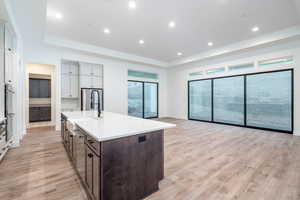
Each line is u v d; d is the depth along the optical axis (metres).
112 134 1.43
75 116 2.80
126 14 3.25
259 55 5.03
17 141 3.40
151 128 1.74
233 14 3.26
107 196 1.39
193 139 4.00
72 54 5.30
